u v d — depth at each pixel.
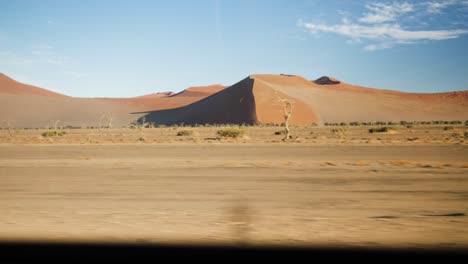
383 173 16.72
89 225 7.96
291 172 17.28
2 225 7.99
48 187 13.41
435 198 11.11
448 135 60.03
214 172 17.42
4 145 43.88
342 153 28.56
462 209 9.58
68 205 10.25
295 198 11.22
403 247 6.36
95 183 14.30
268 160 23.41
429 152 28.97
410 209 9.60
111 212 9.32
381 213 9.14
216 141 48.38
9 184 14.14
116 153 30.38
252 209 9.67
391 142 41.44
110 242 6.70
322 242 6.64
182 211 9.43
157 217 8.74
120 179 15.34
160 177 15.88
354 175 16.14
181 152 30.78
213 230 7.52
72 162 22.66
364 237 6.96
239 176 16.08
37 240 6.84
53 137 70.44
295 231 7.41
